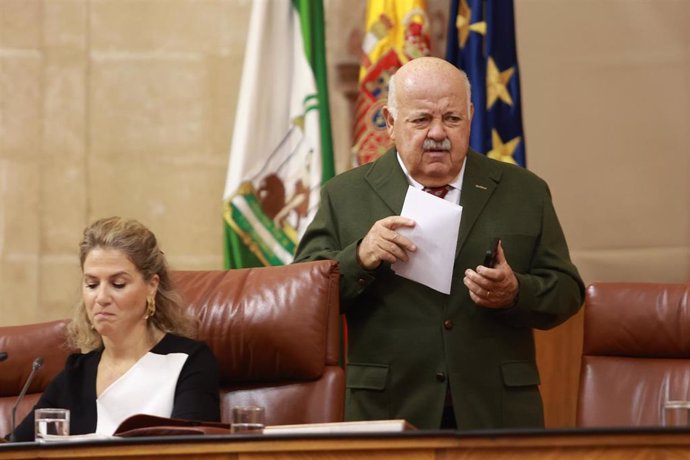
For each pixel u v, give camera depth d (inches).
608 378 278.1
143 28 443.2
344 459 198.7
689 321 275.0
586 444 191.8
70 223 439.8
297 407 271.3
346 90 434.9
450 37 406.6
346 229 289.6
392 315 280.1
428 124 276.4
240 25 441.7
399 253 267.3
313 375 272.8
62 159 440.1
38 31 442.0
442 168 277.0
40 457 208.2
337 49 435.8
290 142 407.8
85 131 441.4
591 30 440.8
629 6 439.5
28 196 439.8
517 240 283.3
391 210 285.6
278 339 273.1
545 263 283.3
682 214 433.7
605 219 437.7
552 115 441.1
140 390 268.5
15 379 297.0
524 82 442.0
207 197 441.7
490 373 276.5
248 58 410.3
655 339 277.1
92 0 442.9
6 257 438.0
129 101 442.0
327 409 269.6
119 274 269.4
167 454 204.1
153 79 442.9
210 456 203.0
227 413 275.1
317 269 275.1
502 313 275.6
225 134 441.4
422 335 277.7
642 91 438.3
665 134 436.1
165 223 441.1
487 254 265.3
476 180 287.7
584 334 283.7
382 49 402.9
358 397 280.8
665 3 438.0
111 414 268.1
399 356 278.4
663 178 435.8
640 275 435.2
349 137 434.3
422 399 275.6
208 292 283.6
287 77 412.5
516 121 399.9
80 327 281.1
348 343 288.2
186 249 440.8
